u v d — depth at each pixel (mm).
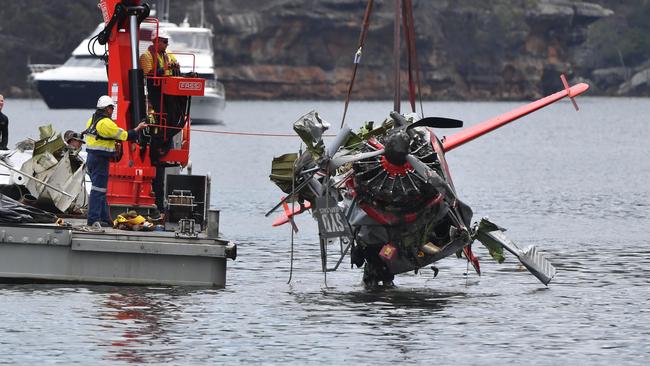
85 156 80375
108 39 73062
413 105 97750
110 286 64812
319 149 68438
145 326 56125
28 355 50031
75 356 50031
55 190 71750
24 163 73812
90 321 56656
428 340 54781
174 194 71188
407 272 76375
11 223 64312
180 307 60719
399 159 67188
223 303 62438
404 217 68938
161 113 73000
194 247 65000
